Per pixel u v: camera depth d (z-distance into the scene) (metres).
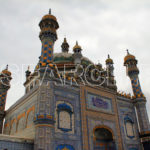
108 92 24.55
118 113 24.17
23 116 20.73
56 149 16.23
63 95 19.45
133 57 30.38
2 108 27.17
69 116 18.84
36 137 15.38
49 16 21.83
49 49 20.25
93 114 21.00
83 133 18.98
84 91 21.73
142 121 25.94
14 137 15.12
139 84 28.64
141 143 25.11
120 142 22.16
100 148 21.45
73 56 26.80
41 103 16.77
